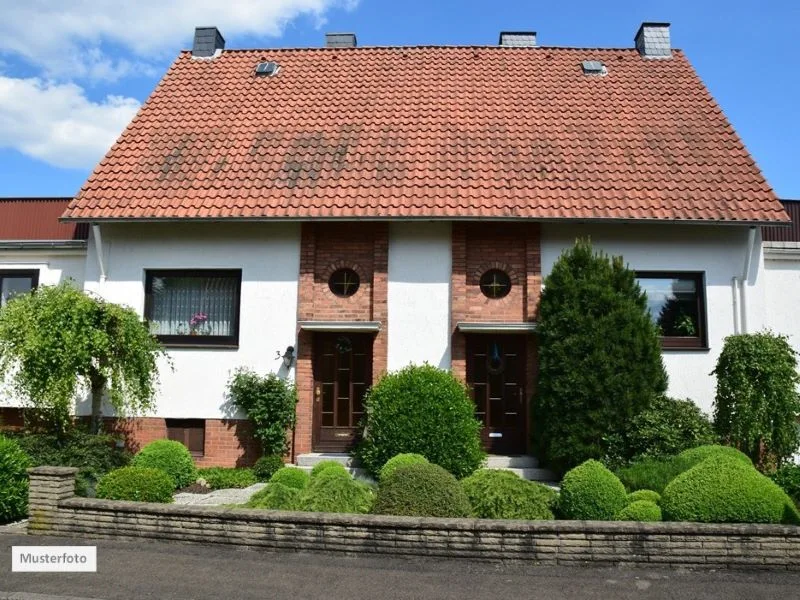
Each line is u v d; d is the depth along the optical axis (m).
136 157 13.73
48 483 7.75
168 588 6.02
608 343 10.90
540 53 16.77
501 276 12.67
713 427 11.02
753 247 12.44
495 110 14.69
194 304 13.13
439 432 10.55
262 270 12.74
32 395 10.32
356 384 12.66
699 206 12.20
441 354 12.34
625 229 12.53
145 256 12.95
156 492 8.17
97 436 10.62
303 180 12.95
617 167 13.10
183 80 15.99
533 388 12.24
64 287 11.16
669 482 8.01
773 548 6.44
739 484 6.86
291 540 7.04
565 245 12.55
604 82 15.59
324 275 12.76
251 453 12.34
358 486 7.90
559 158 13.33
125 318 11.11
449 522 6.80
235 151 13.77
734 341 11.05
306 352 12.49
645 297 11.50
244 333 12.61
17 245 13.43
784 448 10.43
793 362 10.78
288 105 15.01
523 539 6.71
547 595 5.88
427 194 12.44
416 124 14.31
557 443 10.82
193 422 12.63
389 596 5.85
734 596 5.84
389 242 12.63
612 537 6.62
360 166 13.21
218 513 7.24
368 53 16.84
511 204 12.20
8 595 5.85
